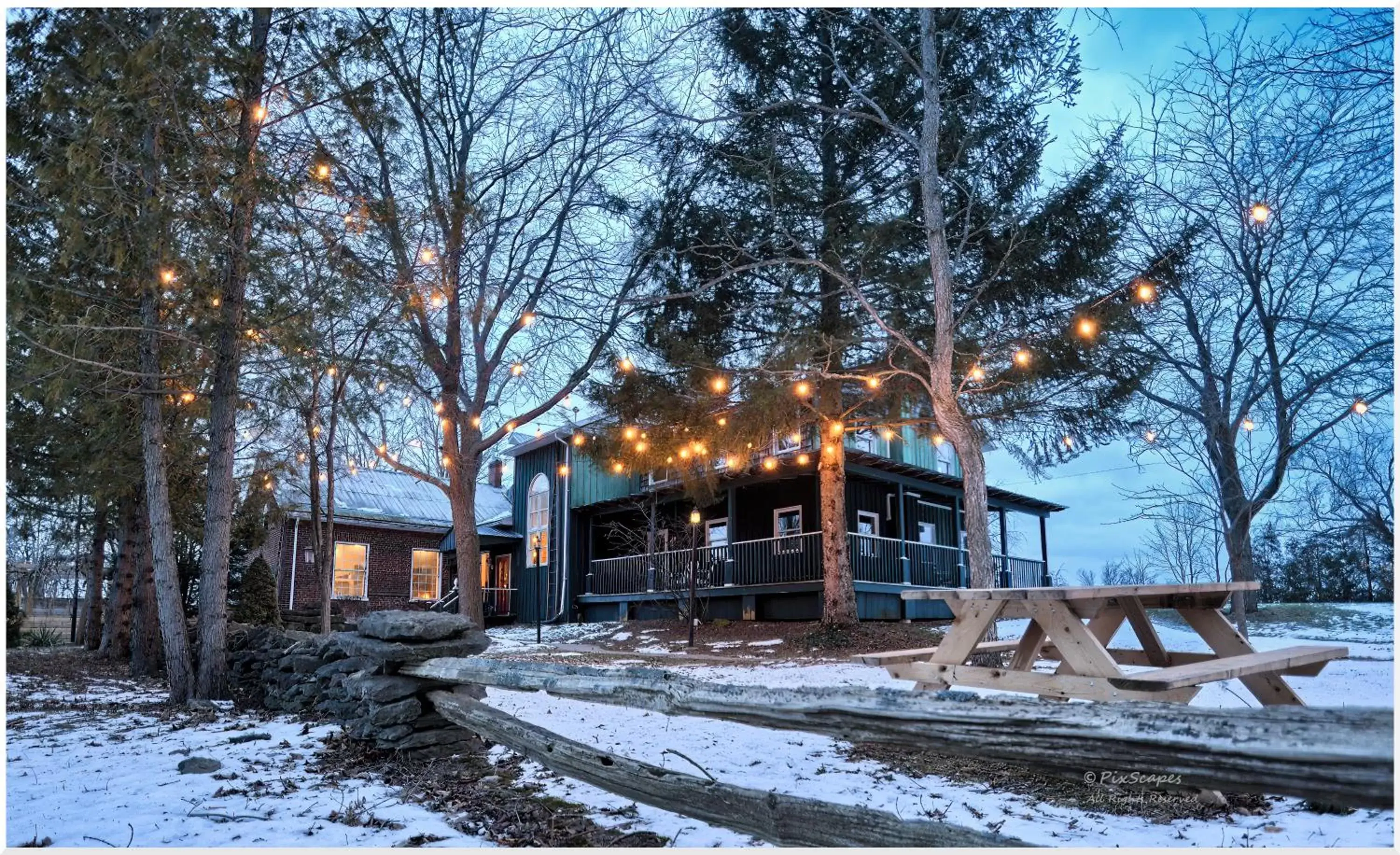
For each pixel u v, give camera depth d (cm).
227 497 762
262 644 734
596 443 1300
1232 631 386
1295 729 154
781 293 1151
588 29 820
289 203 724
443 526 2345
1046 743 191
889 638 1232
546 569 2262
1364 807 144
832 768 405
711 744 469
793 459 1638
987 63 1058
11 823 316
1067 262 981
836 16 1145
